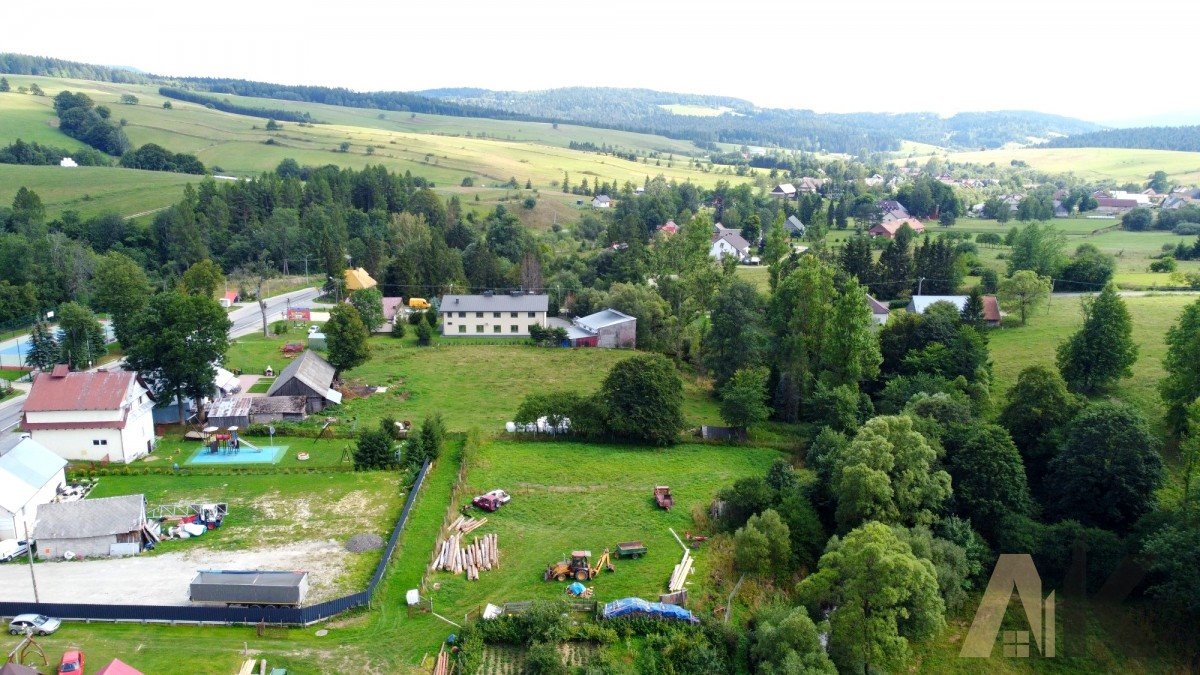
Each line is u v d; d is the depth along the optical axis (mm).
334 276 160125
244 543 55375
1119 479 59156
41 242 139250
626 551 55531
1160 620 51031
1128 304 116750
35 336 98250
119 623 44594
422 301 146125
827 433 72438
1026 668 49250
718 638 45906
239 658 41719
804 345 89438
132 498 55656
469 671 41875
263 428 77812
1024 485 62312
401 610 47469
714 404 97250
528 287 149500
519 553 55906
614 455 76562
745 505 60844
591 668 41344
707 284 121750
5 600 47188
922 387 82312
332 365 97125
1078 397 74000
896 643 44562
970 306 107750
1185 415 69625
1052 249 139125
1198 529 51438
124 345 108438
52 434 67938
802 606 46469
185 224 172375
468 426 83375
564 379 104250
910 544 51844
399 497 63750
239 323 131250
